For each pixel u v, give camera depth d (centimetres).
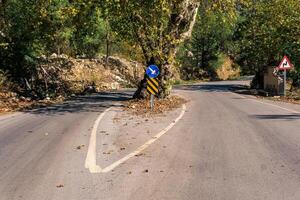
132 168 882
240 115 1711
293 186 742
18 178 825
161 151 1041
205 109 1973
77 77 4338
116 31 2488
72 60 4709
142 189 739
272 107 2045
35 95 3419
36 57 3531
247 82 5747
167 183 771
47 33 3303
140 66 5653
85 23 2525
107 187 755
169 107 2080
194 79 7031
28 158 990
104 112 1869
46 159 973
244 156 970
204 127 1401
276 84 2995
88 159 962
